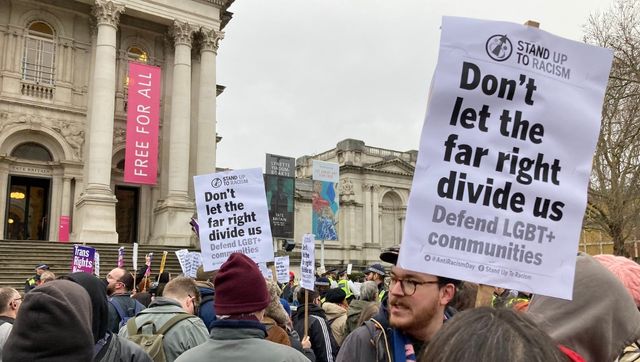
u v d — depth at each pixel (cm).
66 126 2844
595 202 2092
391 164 5244
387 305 321
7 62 2727
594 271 245
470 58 295
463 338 125
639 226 2108
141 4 2844
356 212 5034
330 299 827
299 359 307
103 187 2598
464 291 401
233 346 303
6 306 498
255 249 755
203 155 2964
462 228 288
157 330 468
